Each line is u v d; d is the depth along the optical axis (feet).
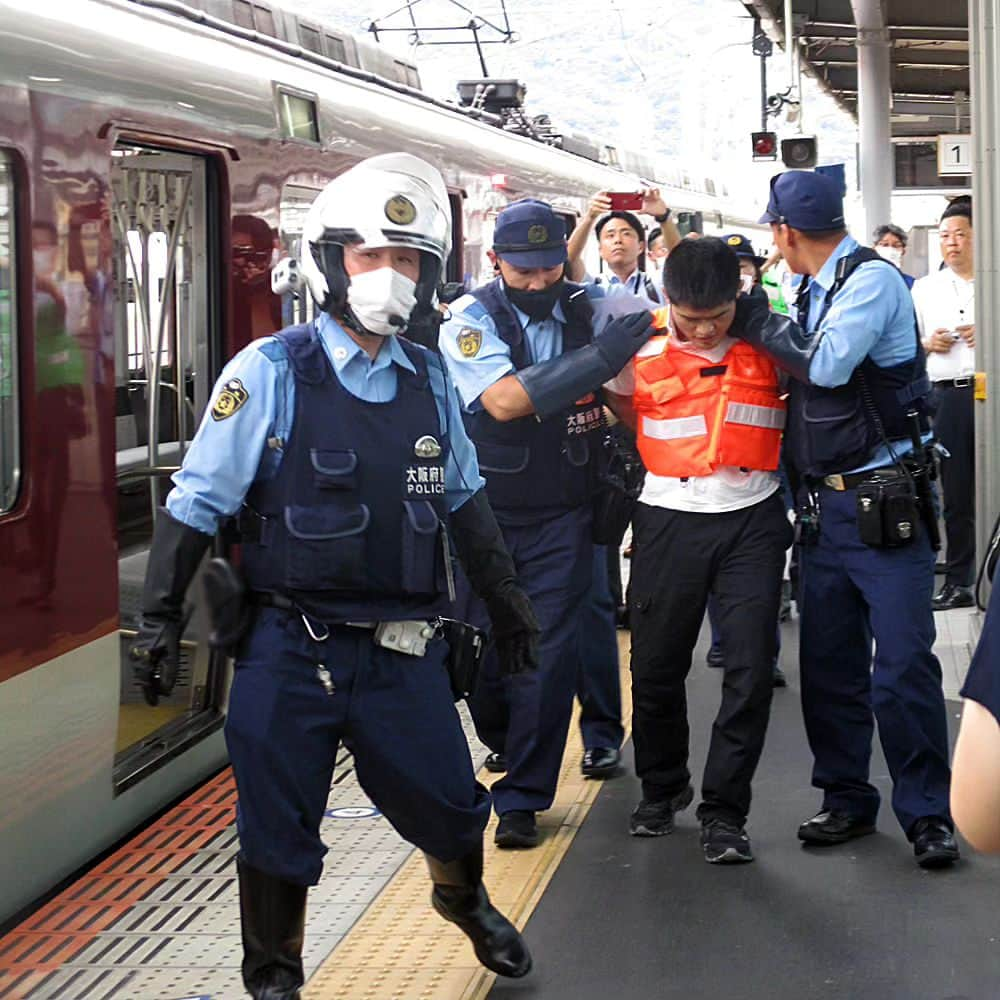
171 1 19.70
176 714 19.36
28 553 14.46
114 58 16.56
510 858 16.07
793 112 52.75
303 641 11.07
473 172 30.09
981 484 23.93
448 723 11.62
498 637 12.41
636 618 16.30
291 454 11.07
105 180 16.14
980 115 23.49
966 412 27.89
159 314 19.43
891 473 15.37
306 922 14.25
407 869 15.66
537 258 16.12
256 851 11.18
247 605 11.18
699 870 15.60
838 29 62.03
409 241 10.93
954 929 13.96
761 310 15.57
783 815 17.26
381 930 14.07
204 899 14.89
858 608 15.94
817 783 16.30
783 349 15.25
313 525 10.99
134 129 16.80
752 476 15.72
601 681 18.84
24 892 14.61
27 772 14.44
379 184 10.93
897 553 15.40
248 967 11.39
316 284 11.07
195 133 18.38
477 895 12.53
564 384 15.55
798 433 15.75
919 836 15.43
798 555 18.13
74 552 15.21
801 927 14.08
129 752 17.67
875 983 12.89
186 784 18.48
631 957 13.50
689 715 21.81
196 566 10.94
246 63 20.40
